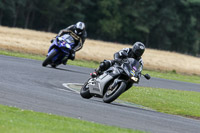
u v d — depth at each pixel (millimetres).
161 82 77812
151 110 42062
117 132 24516
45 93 37906
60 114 28812
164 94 57594
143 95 52812
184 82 89188
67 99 36344
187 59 169750
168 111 43781
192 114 43531
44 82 47812
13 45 102188
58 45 60125
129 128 27172
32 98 33688
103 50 139500
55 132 22219
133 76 36781
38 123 24188
